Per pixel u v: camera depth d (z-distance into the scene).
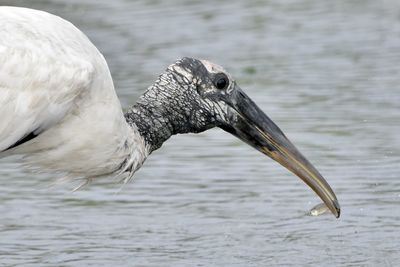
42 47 9.70
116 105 10.01
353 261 11.70
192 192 13.77
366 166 14.43
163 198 13.59
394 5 25.16
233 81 10.67
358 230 12.52
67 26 9.98
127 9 25.20
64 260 11.75
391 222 12.70
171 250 12.04
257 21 23.89
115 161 10.13
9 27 9.69
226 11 24.84
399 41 21.61
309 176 10.62
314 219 12.86
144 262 11.69
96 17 24.47
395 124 16.17
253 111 10.69
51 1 26.23
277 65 20.19
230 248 12.08
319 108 17.14
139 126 10.45
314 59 20.48
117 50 21.53
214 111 10.61
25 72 9.64
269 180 14.18
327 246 12.10
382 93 17.94
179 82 10.59
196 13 24.67
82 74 9.73
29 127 9.77
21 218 12.94
